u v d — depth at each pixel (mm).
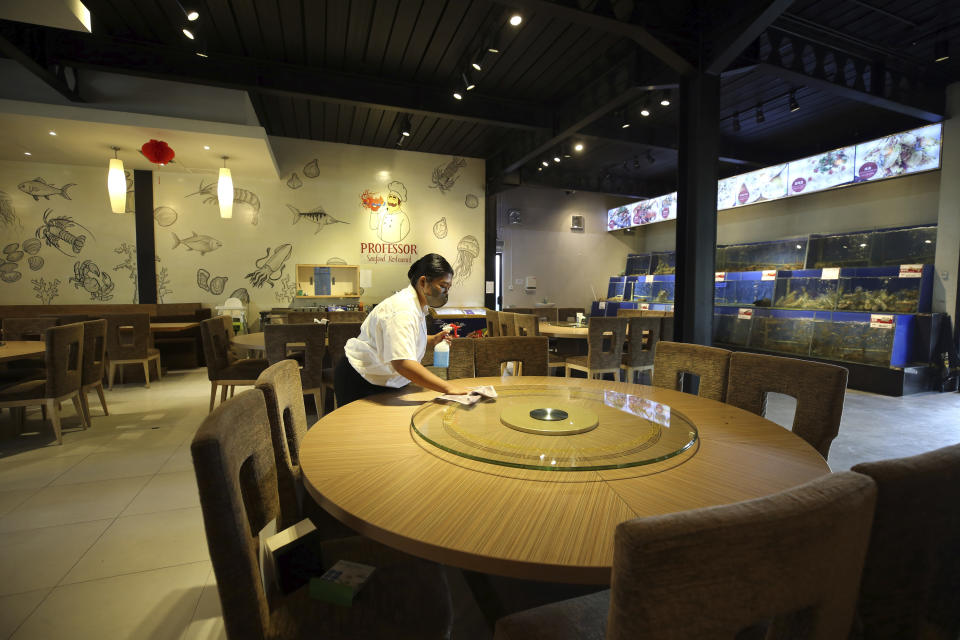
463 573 1789
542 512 896
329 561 1221
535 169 8586
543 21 4047
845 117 6074
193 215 6949
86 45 4449
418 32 4289
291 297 7398
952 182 5109
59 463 3115
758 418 1570
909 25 3984
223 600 865
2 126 4988
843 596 623
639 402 1756
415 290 1874
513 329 5035
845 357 5609
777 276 6746
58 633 1604
